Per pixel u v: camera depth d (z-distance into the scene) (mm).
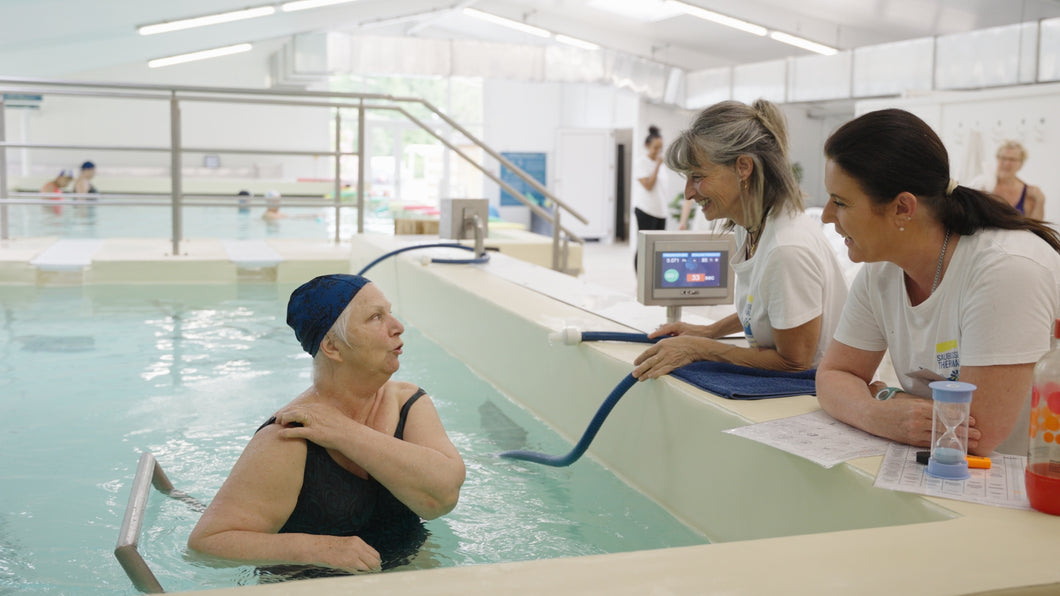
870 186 1582
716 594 1087
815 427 1822
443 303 4184
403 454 1692
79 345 3938
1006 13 9125
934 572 1158
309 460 1690
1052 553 1223
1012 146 6414
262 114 18125
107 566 1735
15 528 1941
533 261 6391
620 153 17062
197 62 17656
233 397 3104
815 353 2234
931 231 1618
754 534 1843
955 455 1511
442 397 3238
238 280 6051
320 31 13914
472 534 1932
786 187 2154
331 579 1124
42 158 16812
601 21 13617
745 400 2029
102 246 6484
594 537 1965
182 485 2223
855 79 10211
